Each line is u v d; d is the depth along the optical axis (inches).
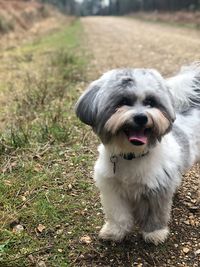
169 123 21.6
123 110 20.4
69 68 63.4
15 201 28.5
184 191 30.3
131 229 25.2
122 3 470.0
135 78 20.9
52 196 29.2
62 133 37.2
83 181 31.0
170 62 73.0
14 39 120.7
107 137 21.4
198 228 26.6
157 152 22.6
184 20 193.3
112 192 23.8
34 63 72.9
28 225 26.3
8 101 47.9
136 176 22.5
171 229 26.4
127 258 24.1
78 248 24.6
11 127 37.2
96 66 69.6
